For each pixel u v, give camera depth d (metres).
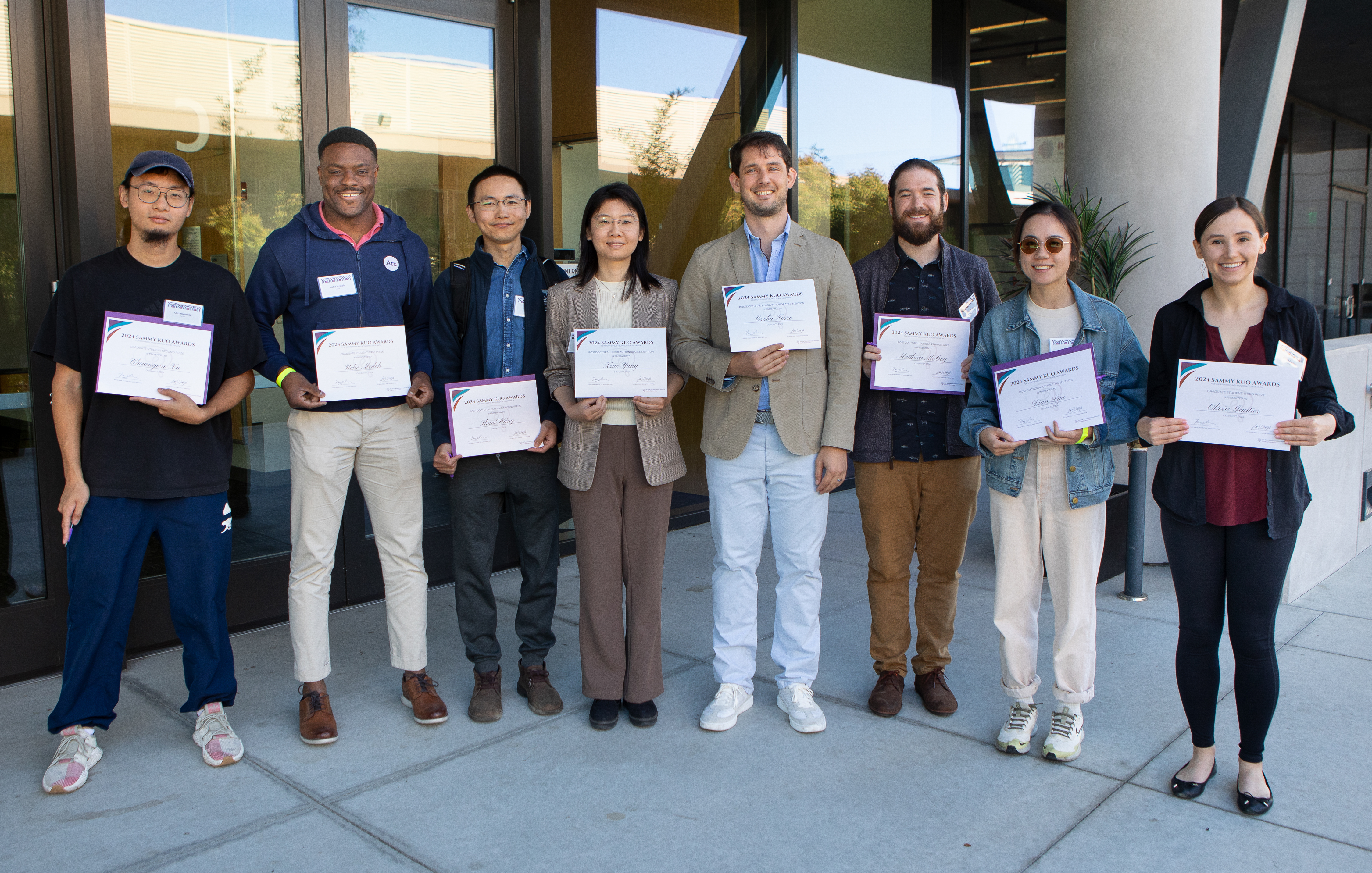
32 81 3.30
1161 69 4.58
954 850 2.34
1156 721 3.07
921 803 2.57
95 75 3.37
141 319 2.60
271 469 3.99
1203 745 2.60
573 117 5.07
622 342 2.88
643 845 2.37
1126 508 4.43
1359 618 4.06
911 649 3.81
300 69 3.95
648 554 3.02
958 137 7.55
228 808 2.55
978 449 2.84
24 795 2.61
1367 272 18.31
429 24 4.35
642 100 5.42
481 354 3.06
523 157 4.71
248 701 3.25
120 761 2.81
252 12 3.81
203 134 3.71
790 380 2.94
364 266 3.00
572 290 3.02
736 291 2.88
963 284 3.10
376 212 3.08
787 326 2.87
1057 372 2.62
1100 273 4.57
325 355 2.88
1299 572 4.35
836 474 2.95
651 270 5.58
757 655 3.71
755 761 2.82
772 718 3.12
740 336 2.87
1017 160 8.16
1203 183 4.64
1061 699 2.81
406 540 3.11
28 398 3.36
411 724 3.08
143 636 3.65
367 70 4.16
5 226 3.29
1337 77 13.19
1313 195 15.79
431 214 4.46
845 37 6.58
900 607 3.18
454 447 2.94
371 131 4.21
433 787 2.67
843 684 3.42
